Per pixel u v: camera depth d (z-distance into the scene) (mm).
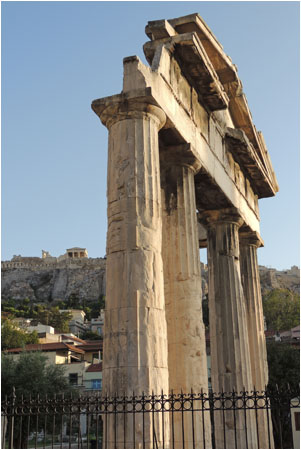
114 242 13438
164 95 16016
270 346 42844
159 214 14094
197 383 15547
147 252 13297
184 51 17641
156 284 13219
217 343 21766
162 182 17734
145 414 11672
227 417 20172
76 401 11062
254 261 27125
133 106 14562
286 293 130000
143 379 12023
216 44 20516
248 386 21094
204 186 20922
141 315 12578
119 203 13758
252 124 24828
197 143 18859
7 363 40250
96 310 182625
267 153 27656
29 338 88188
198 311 16422
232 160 23984
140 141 14312
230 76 22500
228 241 23109
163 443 11727
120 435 11539
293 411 27188
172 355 15914
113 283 13031
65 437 38719
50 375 41000
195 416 15094
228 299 22219
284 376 39844
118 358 12219
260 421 22859
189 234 17062
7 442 25094
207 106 20703
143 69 15031
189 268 16656
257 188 28188
